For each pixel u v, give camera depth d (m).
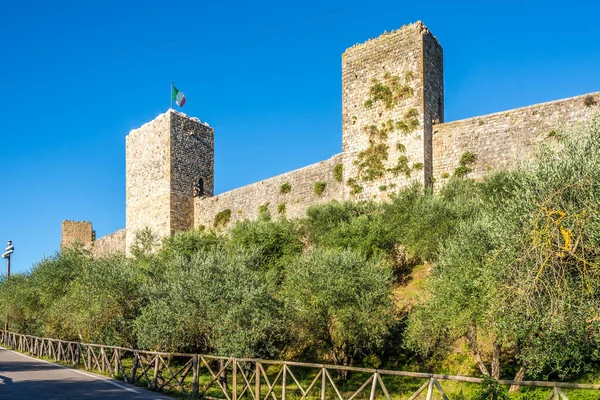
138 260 31.47
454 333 17.23
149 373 19.84
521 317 11.95
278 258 31.86
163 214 46.22
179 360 24.27
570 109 27.39
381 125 33.53
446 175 31.34
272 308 19.50
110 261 27.16
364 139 34.19
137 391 15.59
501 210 14.90
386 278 21.92
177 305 20.20
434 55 34.12
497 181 25.45
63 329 27.12
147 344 20.03
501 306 12.37
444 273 16.97
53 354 25.17
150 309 21.58
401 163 32.12
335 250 24.58
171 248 36.16
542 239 11.14
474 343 17.23
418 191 29.75
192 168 48.34
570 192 11.45
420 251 26.06
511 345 18.28
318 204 34.78
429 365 20.86
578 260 10.86
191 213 47.56
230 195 45.19
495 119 30.09
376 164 33.25
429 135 32.22
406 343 19.88
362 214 31.52
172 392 15.58
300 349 23.53
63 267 32.91
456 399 12.93
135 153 49.88
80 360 23.41
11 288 38.66
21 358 25.47
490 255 14.34
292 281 22.03
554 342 11.96
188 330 20.12
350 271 21.36
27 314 34.41
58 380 17.81
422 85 32.16
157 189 47.19
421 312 18.48
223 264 22.55
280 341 20.55
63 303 26.91
